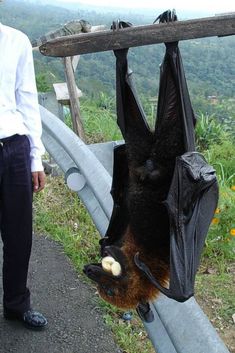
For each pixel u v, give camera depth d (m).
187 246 1.82
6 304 3.87
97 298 4.16
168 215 1.96
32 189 3.73
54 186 6.07
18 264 3.74
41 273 4.51
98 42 1.76
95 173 3.56
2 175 3.49
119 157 2.25
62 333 3.81
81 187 3.88
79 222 5.39
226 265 4.75
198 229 1.85
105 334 3.79
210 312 4.14
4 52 3.34
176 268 1.81
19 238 3.69
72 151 3.97
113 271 2.08
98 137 7.85
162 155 2.12
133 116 2.14
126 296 2.11
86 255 4.77
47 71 9.64
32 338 3.77
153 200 2.14
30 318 3.83
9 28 3.40
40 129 3.63
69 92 6.48
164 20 1.77
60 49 1.76
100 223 3.58
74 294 4.23
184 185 1.83
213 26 1.73
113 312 4.01
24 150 3.52
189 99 1.98
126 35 1.75
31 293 4.26
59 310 4.05
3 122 3.39
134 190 2.19
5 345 3.70
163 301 2.25
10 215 3.62
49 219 5.36
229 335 3.89
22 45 3.43
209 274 4.63
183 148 2.06
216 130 8.38
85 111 8.87
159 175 2.12
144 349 3.64
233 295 4.33
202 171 1.84
